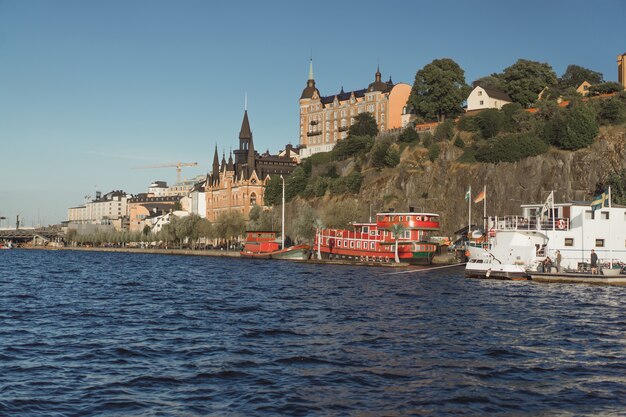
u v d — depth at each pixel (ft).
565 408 98.68
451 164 643.45
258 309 212.23
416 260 482.28
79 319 190.39
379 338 153.38
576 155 558.97
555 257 330.54
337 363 126.62
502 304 221.25
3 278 371.97
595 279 293.02
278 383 112.06
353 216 607.78
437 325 173.58
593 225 327.67
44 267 502.38
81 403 101.24
